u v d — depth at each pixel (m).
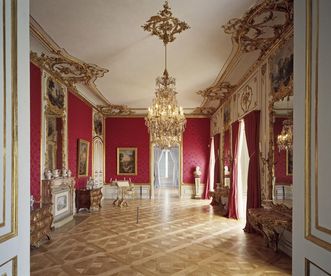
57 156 8.27
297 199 1.92
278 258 4.93
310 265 1.73
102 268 4.47
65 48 6.18
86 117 11.03
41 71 6.93
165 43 5.79
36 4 4.39
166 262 4.74
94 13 4.70
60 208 7.79
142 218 8.62
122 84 9.17
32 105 6.46
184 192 14.03
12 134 1.72
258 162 6.62
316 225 1.67
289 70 5.09
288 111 5.39
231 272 4.30
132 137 14.21
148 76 8.28
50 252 5.29
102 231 6.95
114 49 6.24
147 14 4.75
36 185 6.65
